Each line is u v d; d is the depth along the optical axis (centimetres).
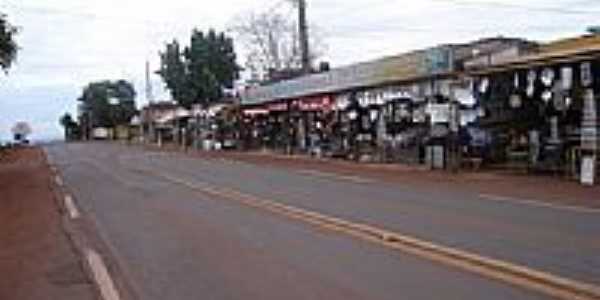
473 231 1497
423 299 943
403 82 3925
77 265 1322
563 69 2820
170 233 1642
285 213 1898
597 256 1182
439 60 3544
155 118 11669
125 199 2492
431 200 2144
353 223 1662
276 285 1063
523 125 3200
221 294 1029
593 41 2623
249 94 6550
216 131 7769
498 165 3306
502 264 1127
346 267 1168
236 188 2734
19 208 2439
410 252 1273
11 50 3694
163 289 1085
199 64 8700
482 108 3369
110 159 5681
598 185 2538
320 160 4638
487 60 3189
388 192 2434
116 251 1442
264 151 6200
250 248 1388
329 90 4772
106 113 16762
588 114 2728
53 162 5638
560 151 2964
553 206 1933
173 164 4644
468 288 989
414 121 3909
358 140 4531
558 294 934
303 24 5372
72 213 2164
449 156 3478
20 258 1444
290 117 5784
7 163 6166
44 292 1116
